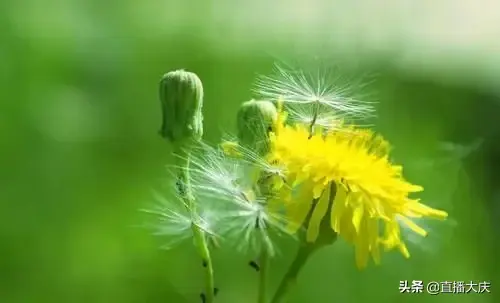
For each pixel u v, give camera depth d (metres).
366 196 0.35
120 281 0.54
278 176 0.35
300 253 0.35
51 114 0.61
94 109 0.63
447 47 0.76
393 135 0.64
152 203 0.55
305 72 0.39
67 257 0.55
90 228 0.56
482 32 0.78
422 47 0.74
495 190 0.63
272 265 0.52
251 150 0.36
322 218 0.35
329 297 0.53
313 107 0.36
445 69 0.74
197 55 0.69
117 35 0.69
